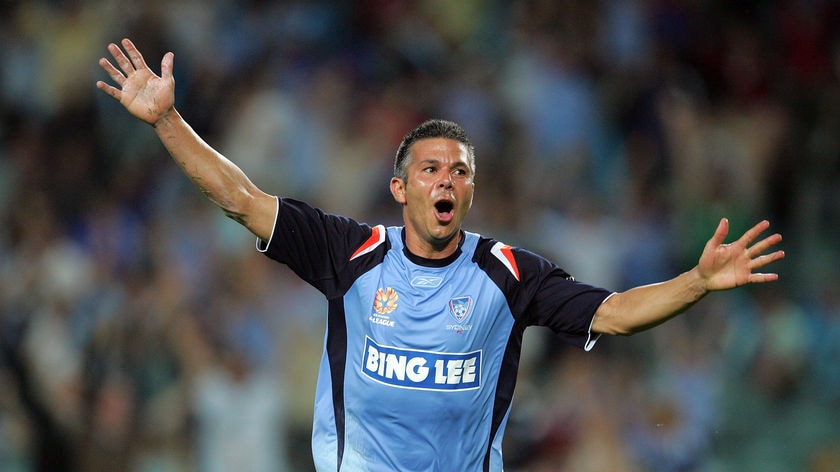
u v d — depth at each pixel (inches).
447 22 1716.3
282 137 1517.0
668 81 1702.8
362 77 1612.9
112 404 1256.8
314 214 591.8
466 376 575.8
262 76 1579.7
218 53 1611.7
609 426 1263.5
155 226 1423.5
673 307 561.0
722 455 1366.9
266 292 1330.0
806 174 1740.9
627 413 1295.5
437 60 1667.1
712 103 1780.3
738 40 1834.4
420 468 576.1
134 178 1488.7
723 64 1806.1
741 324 1453.0
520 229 1430.9
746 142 1729.8
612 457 1250.0
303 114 1544.0
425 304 575.2
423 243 590.2
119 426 1251.2
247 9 1659.7
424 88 1622.8
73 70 1588.3
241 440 1254.3
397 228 606.5
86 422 1256.8
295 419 1282.0
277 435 1272.1
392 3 1700.3
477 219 1413.6
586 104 1653.5
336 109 1566.2
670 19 1801.2
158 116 570.6
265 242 582.2
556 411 1251.2
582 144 1616.6
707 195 1658.5
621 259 1502.2
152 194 1477.6
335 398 584.4
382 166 1508.4
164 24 1594.5
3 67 1608.0
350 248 589.0
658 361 1363.2
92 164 1507.1
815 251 1656.0
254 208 577.6
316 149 1528.1
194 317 1298.0
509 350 592.1
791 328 1469.0
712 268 550.6
